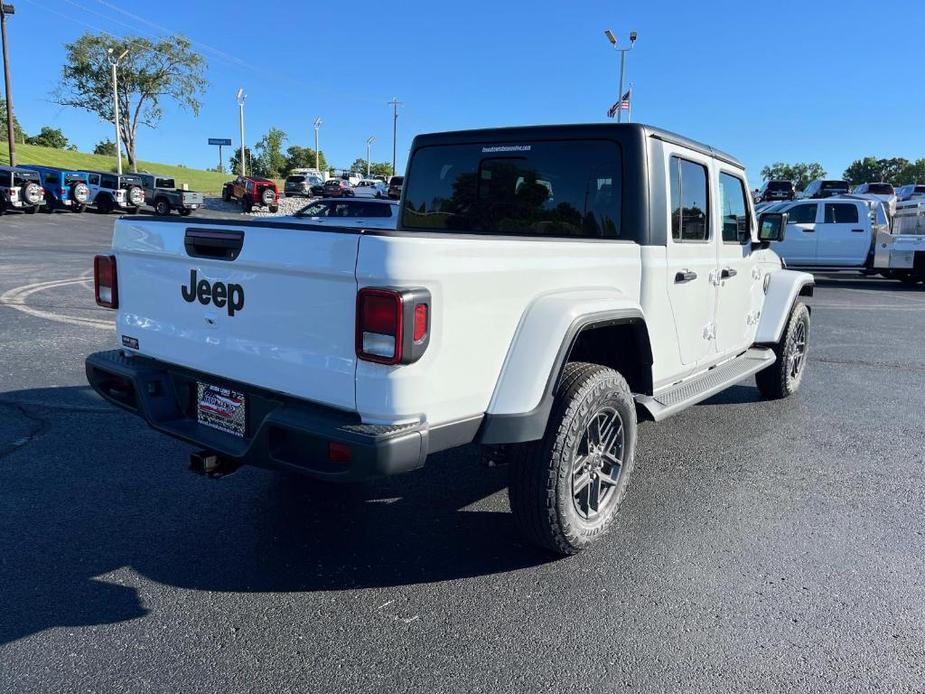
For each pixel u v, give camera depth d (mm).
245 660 2650
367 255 2531
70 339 8086
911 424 5875
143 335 3549
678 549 3600
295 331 2822
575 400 3211
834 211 17250
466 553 3523
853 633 2895
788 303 5945
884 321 11602
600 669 2639
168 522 3779
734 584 3266
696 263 4457
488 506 4086
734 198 5113
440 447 2773
